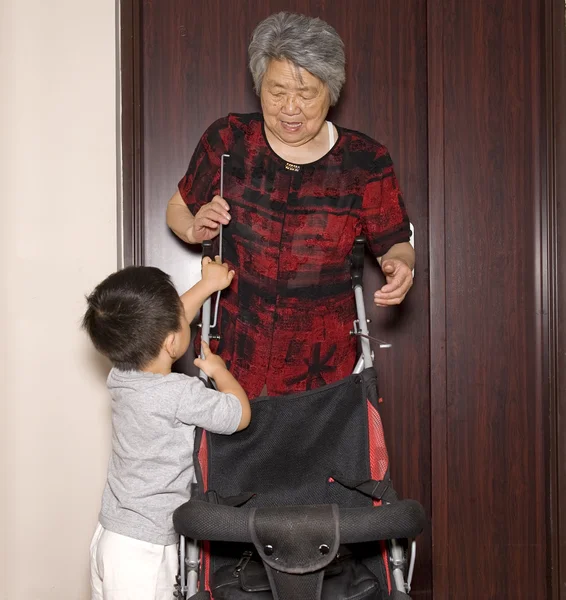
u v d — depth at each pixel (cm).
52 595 214
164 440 146
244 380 179
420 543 232
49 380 213
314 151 174
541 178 225
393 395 233
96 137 212
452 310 227
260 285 176
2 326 207
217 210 167
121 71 219
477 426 227
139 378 149
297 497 151
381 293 161
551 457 222
